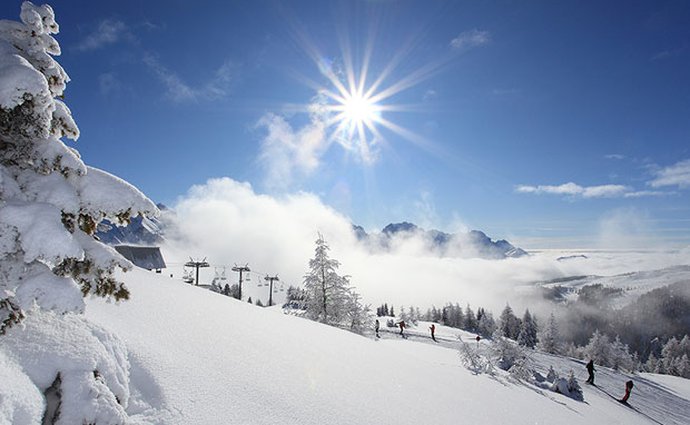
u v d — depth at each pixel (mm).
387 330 43594
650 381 34938
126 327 5012
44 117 3852
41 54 4398
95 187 4078
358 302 29141
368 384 6754
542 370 25906
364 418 5305
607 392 24453
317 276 29219
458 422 6590
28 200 3719
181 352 5004
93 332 4102
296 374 5859
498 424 7418
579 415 12594
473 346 30562
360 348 9406
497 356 21766
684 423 20328
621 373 35719
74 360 3564
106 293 4152
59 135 4508
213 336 6012
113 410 3449
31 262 3580
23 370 3270
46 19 4477
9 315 3400
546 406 11492
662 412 21938
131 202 4168
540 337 98062
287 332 8062
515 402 10125
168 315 6180
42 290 3352
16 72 3621
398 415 5852
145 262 34938
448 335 42500
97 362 3707
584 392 21875
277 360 6117
